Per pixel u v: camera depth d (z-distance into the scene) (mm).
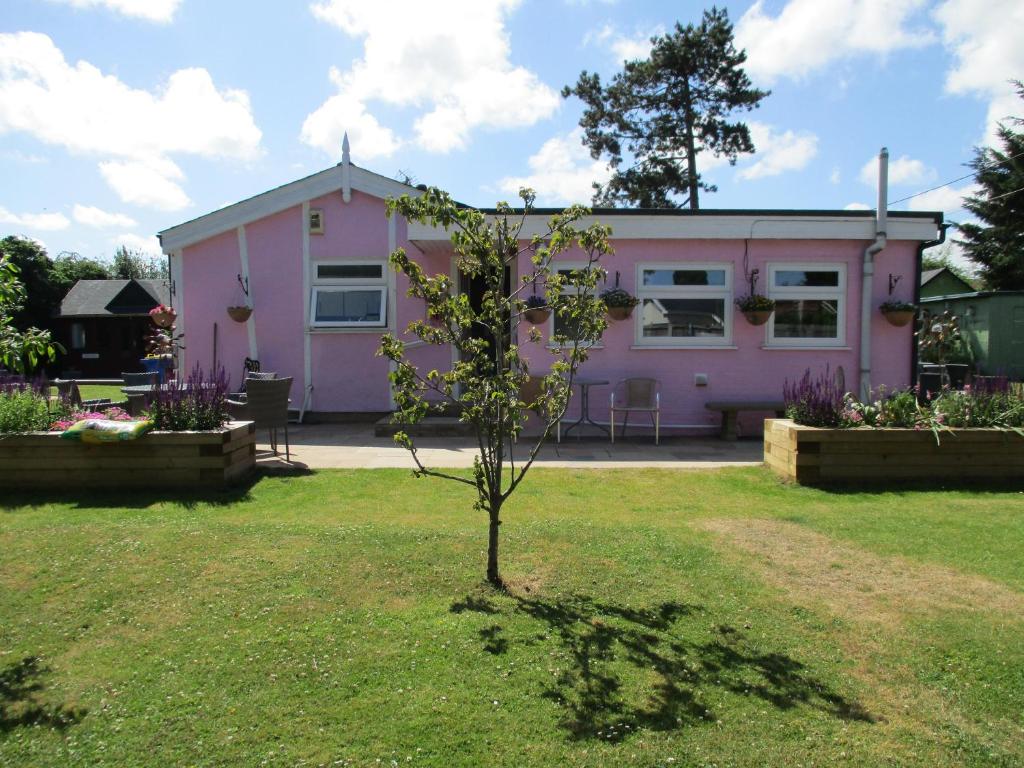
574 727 2609
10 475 6191
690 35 24781
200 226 11375
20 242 31703
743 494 6199
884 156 9711
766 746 2506
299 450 8531
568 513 5535
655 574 4156
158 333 11594
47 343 4258
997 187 29797
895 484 6469
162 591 3840
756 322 9750
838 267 10070
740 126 24922
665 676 2977
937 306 20141
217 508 5562
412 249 11227
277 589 3871
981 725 2658
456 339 4043
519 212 9203
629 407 9438
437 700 2779
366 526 5062
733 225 9891
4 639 3311
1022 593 3848
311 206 11297
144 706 2738
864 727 2629
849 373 10109
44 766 2375
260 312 11406
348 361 11328
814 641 3301
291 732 2568
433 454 8250
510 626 3434
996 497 5980
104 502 5727
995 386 7105
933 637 3328
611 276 10070
